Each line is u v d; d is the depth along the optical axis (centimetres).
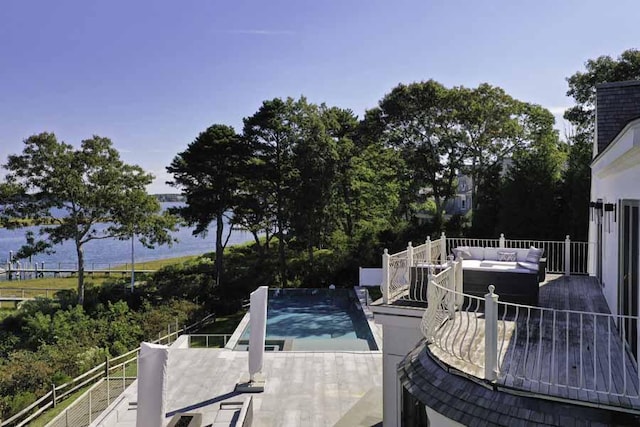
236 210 3388
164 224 3231
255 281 3198
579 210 2427
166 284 3072
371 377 1338
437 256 1386
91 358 1750
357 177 3606
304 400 1177
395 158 3744
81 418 1259
